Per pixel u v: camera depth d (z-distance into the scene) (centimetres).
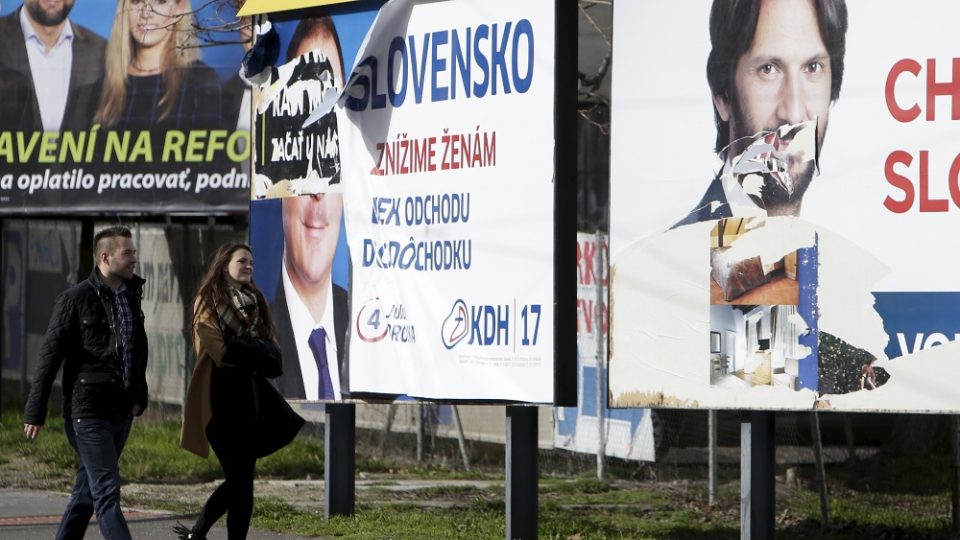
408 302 1566
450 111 1523
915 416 2384
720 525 1744
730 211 1430
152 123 2666
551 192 1424
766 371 1415
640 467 2281
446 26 1529
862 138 1390
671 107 1445
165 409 2783
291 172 1719
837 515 1852
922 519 1811
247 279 1386
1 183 2764
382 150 1603
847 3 1396
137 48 2683
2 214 2762
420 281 1552
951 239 1365
